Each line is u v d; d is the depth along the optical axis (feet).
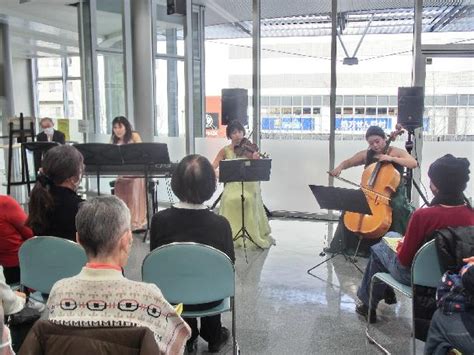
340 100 18.25
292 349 8.45
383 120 18.29
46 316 4.49
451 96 16.88
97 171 13.76
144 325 3.94
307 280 11.91
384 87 18.08
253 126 19.12
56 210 7.37
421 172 17.35
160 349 3.95
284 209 19.35
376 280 8.99
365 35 18.72
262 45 19.08
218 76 20.74
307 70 18.51
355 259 13.19
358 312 9.94
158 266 6.61
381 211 11.92
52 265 6.92
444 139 17.16
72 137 21.66
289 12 21.18
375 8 20.22
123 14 20.24
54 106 40.22
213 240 7.25
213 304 7.11
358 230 12.20
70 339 3.59
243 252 14.24
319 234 16.55
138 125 19.86
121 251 4.29
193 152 20.56
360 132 18.28
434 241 6.84
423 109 15.14
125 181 15.97
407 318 9.73
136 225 16.33
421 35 16.76
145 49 19.38
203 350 8.44
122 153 13.42
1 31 26.12
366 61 18.07
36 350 3.57
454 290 6.06
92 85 21.86
